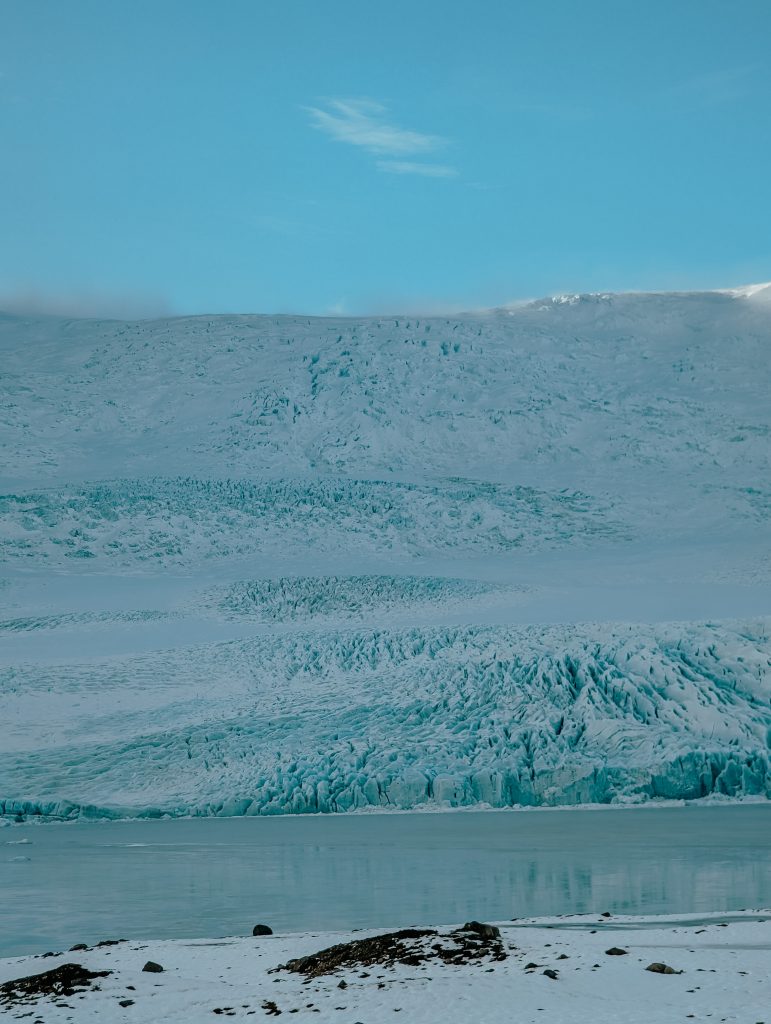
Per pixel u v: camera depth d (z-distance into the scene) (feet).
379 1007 42.80
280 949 58.23
